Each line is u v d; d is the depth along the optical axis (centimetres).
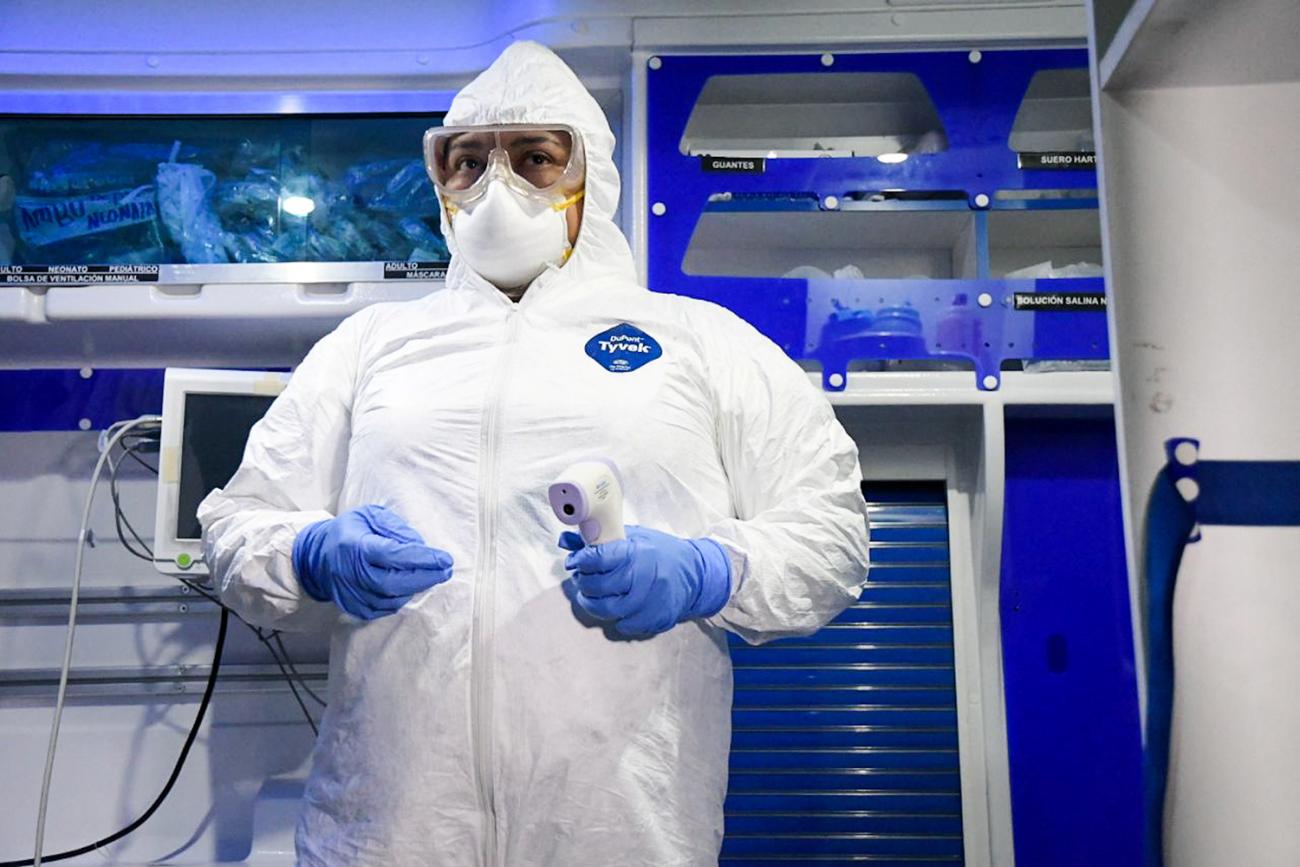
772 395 156
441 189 168
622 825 130
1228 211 105
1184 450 102
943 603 220
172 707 227
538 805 130
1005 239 232
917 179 212
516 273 162
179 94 231
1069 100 237
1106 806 211
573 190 166
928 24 215
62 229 226
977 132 213
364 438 151
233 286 221
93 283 221
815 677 218
